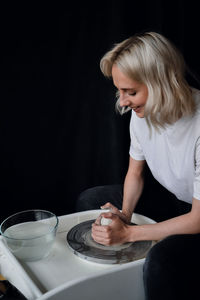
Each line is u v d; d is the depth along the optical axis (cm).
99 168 203
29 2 163
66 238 118
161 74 100
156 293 98
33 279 99
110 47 181
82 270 103
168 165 126
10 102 174
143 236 112
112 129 195
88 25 176
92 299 95
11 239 101
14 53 168
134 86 103
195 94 113
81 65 182
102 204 144
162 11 188
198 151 111
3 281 97
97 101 190
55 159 194
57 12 170
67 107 187
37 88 177
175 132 114
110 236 109
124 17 179
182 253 100
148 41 100
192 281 100
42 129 185
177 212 158
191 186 126
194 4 198
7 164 184
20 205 194
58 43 174
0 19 161
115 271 96
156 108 102
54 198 202
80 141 195
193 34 204
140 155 141
